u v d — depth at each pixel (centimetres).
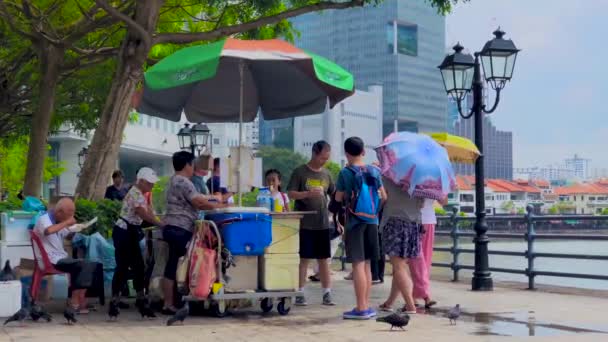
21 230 1041
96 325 909
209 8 1942
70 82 2398
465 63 1408
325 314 1006
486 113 1401
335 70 1059
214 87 1309
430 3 1473
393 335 818
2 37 2111
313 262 1531
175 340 793
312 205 1096
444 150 968
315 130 19388
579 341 761
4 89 2352
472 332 838
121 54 1439
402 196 967
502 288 1369
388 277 1616
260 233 954
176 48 2066
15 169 3566
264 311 1016
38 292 965
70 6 1991
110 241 1170
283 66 1220
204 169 1159
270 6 1588
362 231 951
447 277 1652
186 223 973
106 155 1416
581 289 1326
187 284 955
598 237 1260
